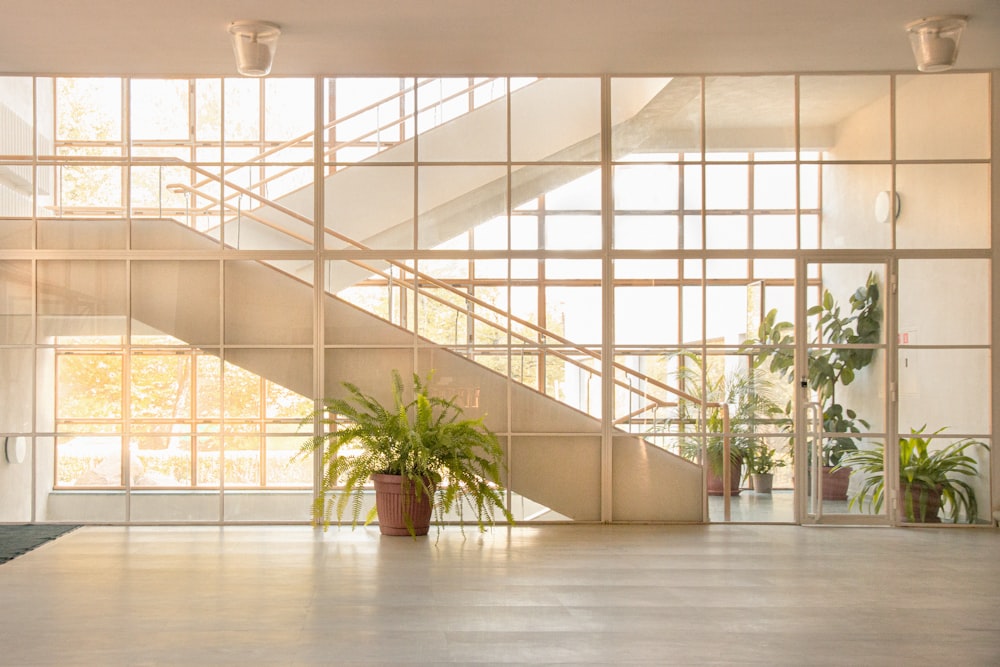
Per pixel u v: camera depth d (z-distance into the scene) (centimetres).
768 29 605
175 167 709
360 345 710
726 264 710
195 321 707
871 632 421
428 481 654
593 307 709
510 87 714
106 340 705
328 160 713
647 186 714
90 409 704
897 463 709
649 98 713
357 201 713
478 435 659
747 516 710
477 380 709
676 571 546
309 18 579
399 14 573
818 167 714
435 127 715
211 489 705
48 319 705
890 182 711
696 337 709
